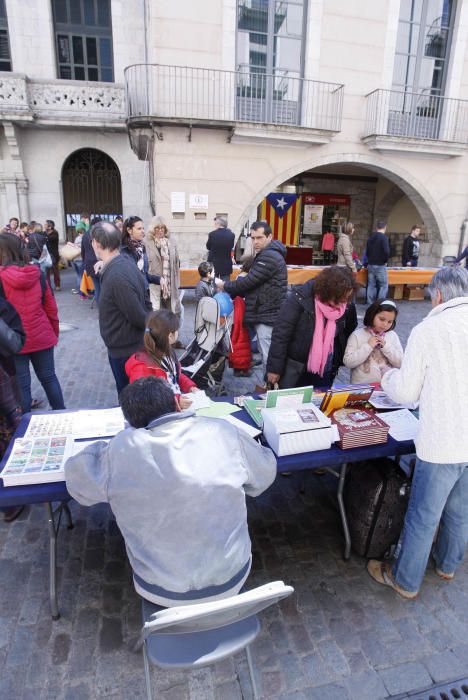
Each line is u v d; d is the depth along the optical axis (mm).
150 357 2641
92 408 2701
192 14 9438
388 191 15469
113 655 1993
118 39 13664
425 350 1991
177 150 9930
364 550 2527
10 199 14141
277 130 9906
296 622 2191
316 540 2764
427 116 11602
